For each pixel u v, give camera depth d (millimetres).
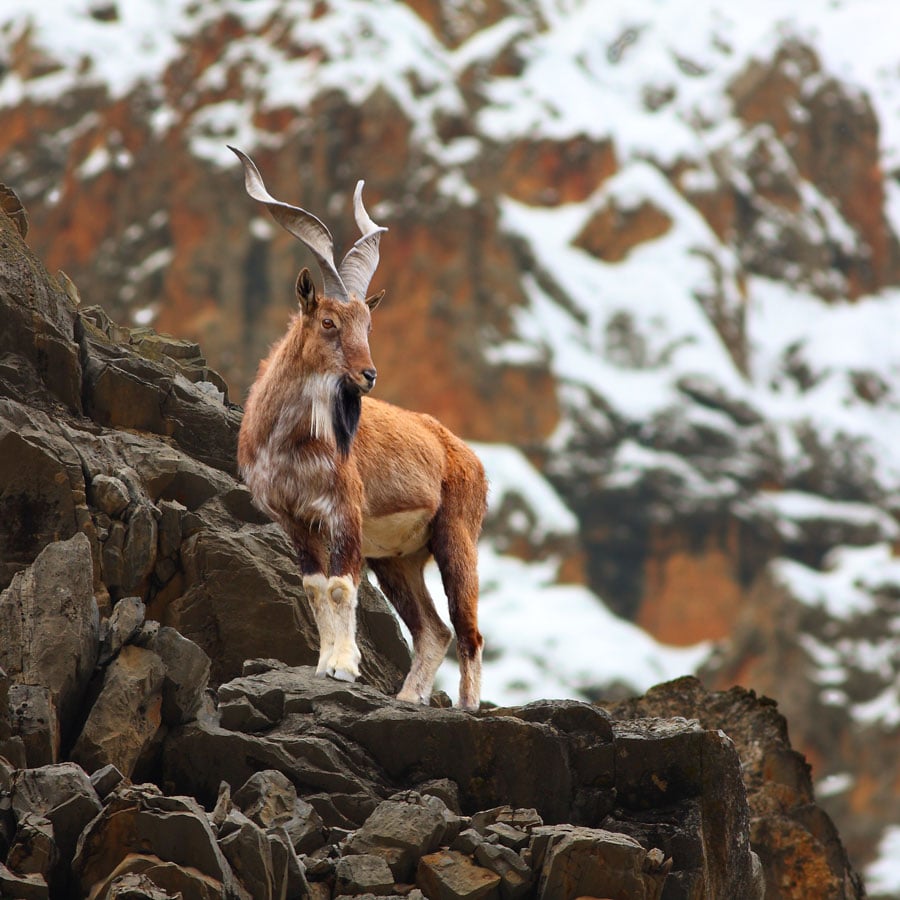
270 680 35500
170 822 27391
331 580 35750
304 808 31234
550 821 33250
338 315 36219
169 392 44875
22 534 38281
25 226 46875
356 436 37375
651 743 33750
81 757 31109
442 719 33719
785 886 45500
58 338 42594
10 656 32031
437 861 29859
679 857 32562
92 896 26594
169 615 40219
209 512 41969
